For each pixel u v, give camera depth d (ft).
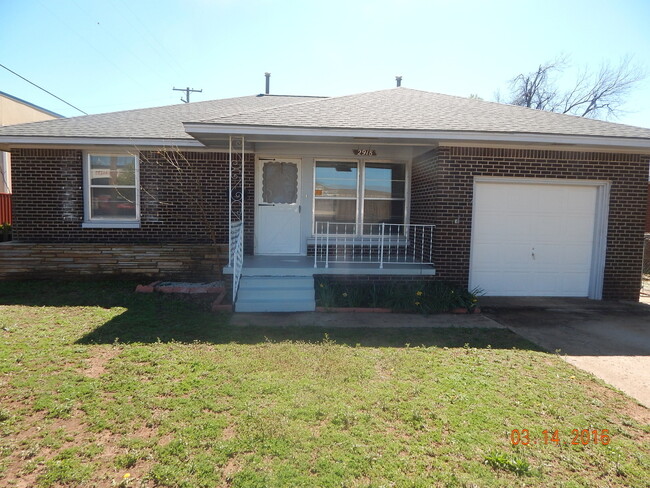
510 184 28.25
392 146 31.45
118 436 10.86
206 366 15.35
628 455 10.57
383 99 31.96
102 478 9.27
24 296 25.73
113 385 13.55
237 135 24.35
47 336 18.39
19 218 31.45
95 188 32.17
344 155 31.65
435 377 14.93
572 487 9.32
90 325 20.15
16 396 12.80
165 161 31.48
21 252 29.99
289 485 9.11
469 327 21.83
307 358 16.39
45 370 14.71
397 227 32.60
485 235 28.48
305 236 32.12
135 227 31.78
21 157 31.12
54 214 31.55
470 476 9.59
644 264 44.86
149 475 9.36
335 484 9.18
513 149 27.58
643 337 20.63
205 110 37.78
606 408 13.01
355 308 24.50
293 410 12.21
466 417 12.13
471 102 32.91
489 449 10.62
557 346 19.13
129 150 31.45
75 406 12.26
